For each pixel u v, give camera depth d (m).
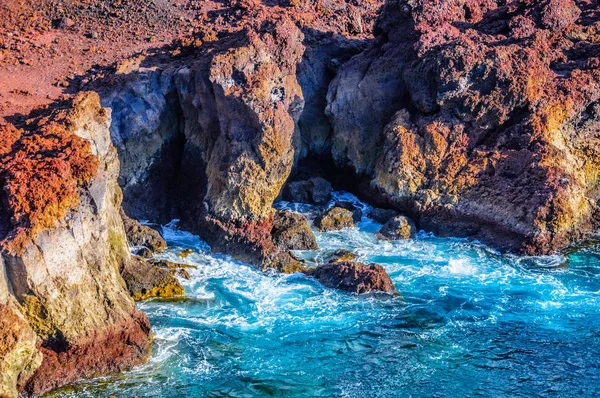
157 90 33.62
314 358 23.31
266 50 32.75
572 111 33.28
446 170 32.66
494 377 22.45
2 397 19.67
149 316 25.33
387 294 26.89
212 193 31.34
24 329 20.59
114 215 26.08
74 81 34.50
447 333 24.72
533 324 25.22
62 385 21.56
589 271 28.78
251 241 29.66
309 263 29.55
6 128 24.86
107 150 26.09
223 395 21.42
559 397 21.55
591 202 32.25
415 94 34.47
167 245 30.58
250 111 30.62
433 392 21.73
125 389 21.56
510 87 32.81
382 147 34.81
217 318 25.42
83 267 22.41
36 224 21.11
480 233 31.42
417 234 32.31
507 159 31.95
